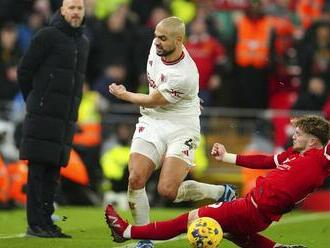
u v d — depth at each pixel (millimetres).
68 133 30859
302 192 24500
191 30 50625
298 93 49875
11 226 35406
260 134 46812
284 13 53562
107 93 47969
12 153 44125
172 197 26484
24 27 51594
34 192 30641
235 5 54219
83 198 44219
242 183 46062
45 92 30438
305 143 24859
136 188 26547
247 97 50375
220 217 24547
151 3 54594
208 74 50094
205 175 46281
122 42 50406
